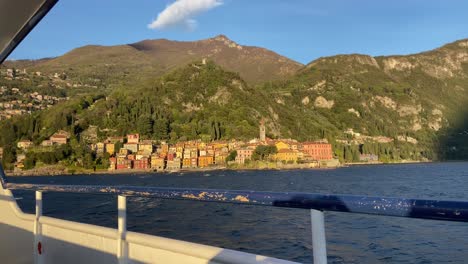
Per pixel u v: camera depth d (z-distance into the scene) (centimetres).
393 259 2200
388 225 3183
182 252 253
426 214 129
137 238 287
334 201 160
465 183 9412
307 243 2520
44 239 402
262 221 3450
